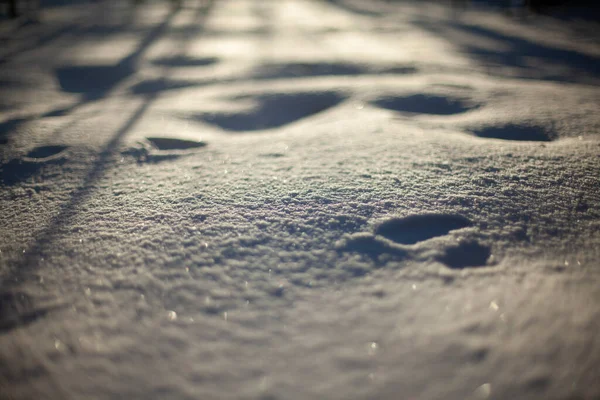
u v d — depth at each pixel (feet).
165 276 3.09
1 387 2.66
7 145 4.00
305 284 3.05
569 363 2.68
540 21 14.75
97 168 3.75
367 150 3.79
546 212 3.33
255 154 3.84
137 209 3.40
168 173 3.68
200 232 3.26
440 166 3.61
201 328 2.93
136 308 2.99
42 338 2.91
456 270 3.09
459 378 2.61
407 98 4.76
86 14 15.99
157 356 2.86
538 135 4.04
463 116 4.41
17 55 8.14
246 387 2.61
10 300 3.03
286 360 2.81
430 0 23.07
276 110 4.83
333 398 2.52
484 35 11.45
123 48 8.82
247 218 3.32
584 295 2.99
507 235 3.22
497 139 4.03
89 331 2.93
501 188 3.45
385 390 2.55
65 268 3.13
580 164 3.60
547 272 3.08
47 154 3.92
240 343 2.89
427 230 3.26
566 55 8.66
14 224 3.36
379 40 10.37
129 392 2.60
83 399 2.56
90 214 3.39
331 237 3.22
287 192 3.46
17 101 5.07
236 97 5.02
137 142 4.01
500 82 5.53
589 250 3.17
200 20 14.28
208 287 3.05
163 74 6.56
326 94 5.00
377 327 2.91
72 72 6.71
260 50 8.68
